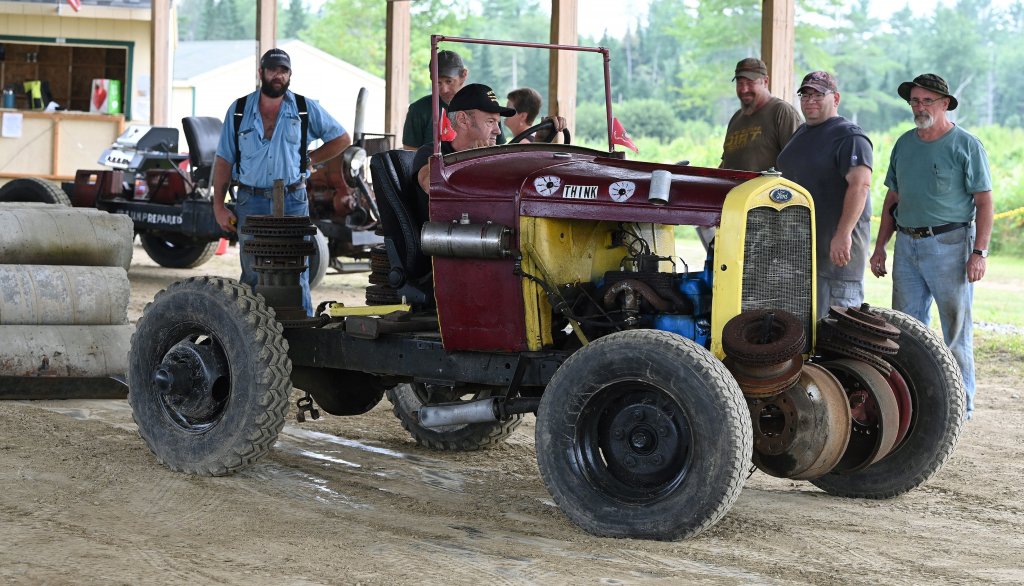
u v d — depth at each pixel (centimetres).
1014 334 1217
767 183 530
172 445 634
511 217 562
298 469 652
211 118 1494
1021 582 472
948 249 788
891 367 583
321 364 643
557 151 624
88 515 539
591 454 533
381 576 460
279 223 670
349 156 1435
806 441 533
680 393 500
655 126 5538
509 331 574
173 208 1480
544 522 552
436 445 717
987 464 695
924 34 5688
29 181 1514
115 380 824
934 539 538
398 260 644
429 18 6081
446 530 535
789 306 543
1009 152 3050
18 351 800
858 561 498
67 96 2694
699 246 2120
